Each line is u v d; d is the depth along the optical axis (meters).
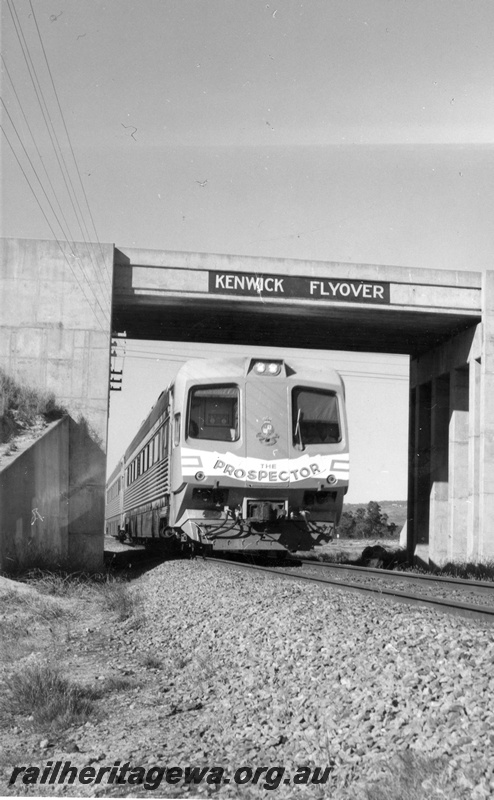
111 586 15.20
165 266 22.58
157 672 7.93
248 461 16.62
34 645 9.41
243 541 16.95
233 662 7.54
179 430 16.84
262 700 6.15
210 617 9.91
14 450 17.09
